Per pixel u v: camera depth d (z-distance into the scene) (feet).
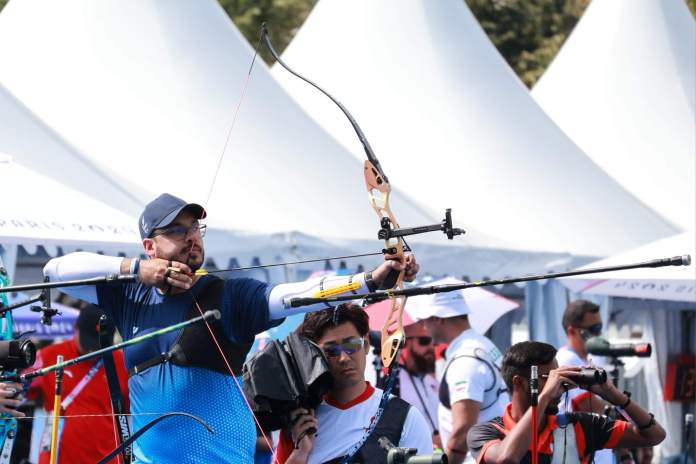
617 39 146.00
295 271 89.81
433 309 72.43
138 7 101.19
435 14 123.44
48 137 87.15
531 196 112.37
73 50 98.02
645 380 125.08
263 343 69.10
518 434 50.37
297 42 129.80
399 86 119.55
